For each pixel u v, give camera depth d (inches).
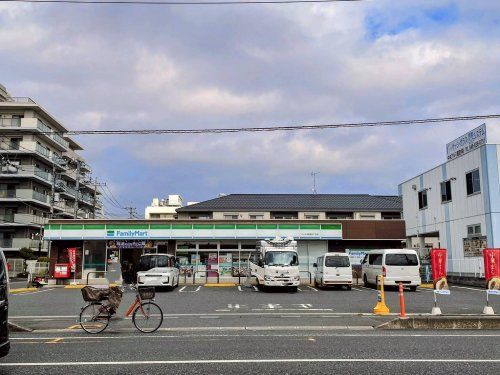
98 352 324.5
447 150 1175.0
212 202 1836.9
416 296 802.2
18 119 2178.9
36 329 460.1
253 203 1827.0
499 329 456.1
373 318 521.0
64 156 2568.9
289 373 258.5
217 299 768.9
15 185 2174.0
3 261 278.2
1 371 266.1
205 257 1222.9
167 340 379.9
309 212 1781.5
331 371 262.8
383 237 1358.3
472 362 286.4
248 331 436.5
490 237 956.6
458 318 464.8
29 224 2111.2
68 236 1204.5
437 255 526.9
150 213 2608.3
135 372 262.1
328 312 588.1
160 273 935.0
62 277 1171.3
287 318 527.2
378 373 258.4
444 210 1157.7
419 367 272.5
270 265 922.7
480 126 1020.5
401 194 1419.8
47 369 270.4
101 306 439.2
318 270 1031.0
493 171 972.6
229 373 258.7
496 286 527.8
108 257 1218.6
